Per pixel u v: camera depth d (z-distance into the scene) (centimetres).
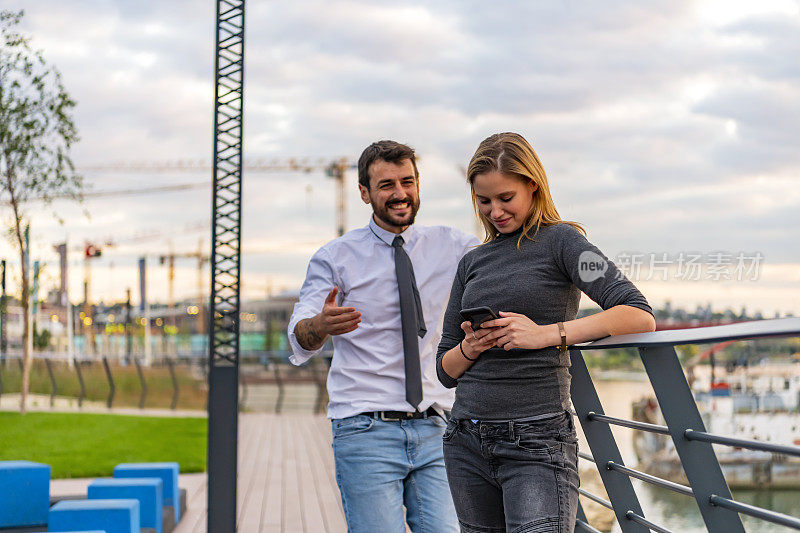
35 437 1173
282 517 666
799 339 130
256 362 2997
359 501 269
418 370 274
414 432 273
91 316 5253
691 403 176
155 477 631
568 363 198
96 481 551
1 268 1409
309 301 280
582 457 242
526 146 196
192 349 3666
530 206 199
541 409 192
